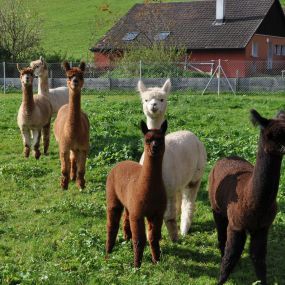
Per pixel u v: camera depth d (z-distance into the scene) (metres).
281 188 9.02
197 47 35.28
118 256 6.41
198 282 5.95
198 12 38.50
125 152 11.14
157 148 5.60
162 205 5.89
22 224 7.74
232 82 25.31
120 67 28.31
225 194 5.93
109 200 6.45
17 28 34.22
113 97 24.12
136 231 5.94
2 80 27.61
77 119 8.80
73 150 9.14
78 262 6.32
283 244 7.14
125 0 55.19
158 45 30.81
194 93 25.09
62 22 50.03
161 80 25.86
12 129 14.49
